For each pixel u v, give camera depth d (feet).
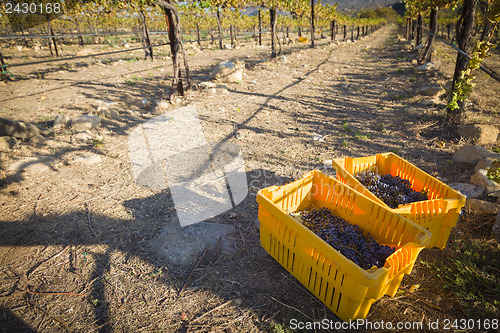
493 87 32.32
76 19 69.56
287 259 9.36
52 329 7.98
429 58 47.62
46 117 24.13
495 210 11.96
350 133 22.16
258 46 86.48
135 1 29.37
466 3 19.98
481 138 19.11
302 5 70.44
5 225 12.07
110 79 38.73
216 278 9.71
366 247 8.82
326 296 8.33
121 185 15.17
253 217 12.80
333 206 11.23
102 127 22.80
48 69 45.16
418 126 22.72
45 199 13.89
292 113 26.78
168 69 47.42
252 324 8.18
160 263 10.32
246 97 31.55
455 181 15.12
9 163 16.63
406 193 12.00
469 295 8.41
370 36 168.96
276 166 17.29
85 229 11.95
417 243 7.68
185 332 7.93
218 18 76.69
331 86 37.52
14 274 9.77
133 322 8.23
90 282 9.51
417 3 51.65
